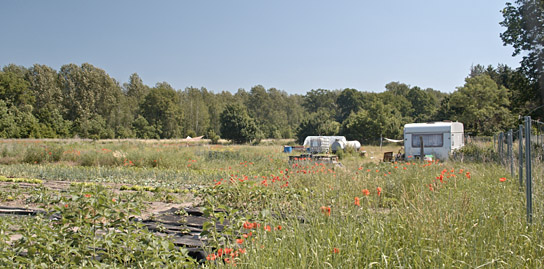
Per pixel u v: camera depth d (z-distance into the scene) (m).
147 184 13.09
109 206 4.41
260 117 91.88
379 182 8.17
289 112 98.94
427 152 20.52
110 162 19.50
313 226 4.03
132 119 71.88
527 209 4.70
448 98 52.22
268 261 3.37
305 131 58.09
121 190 11.68
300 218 4.97
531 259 3.47
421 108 78.38
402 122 56.97
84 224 4.15
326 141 30.98
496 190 6.37
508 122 38.78
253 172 15.26
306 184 9.02
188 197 10.21
